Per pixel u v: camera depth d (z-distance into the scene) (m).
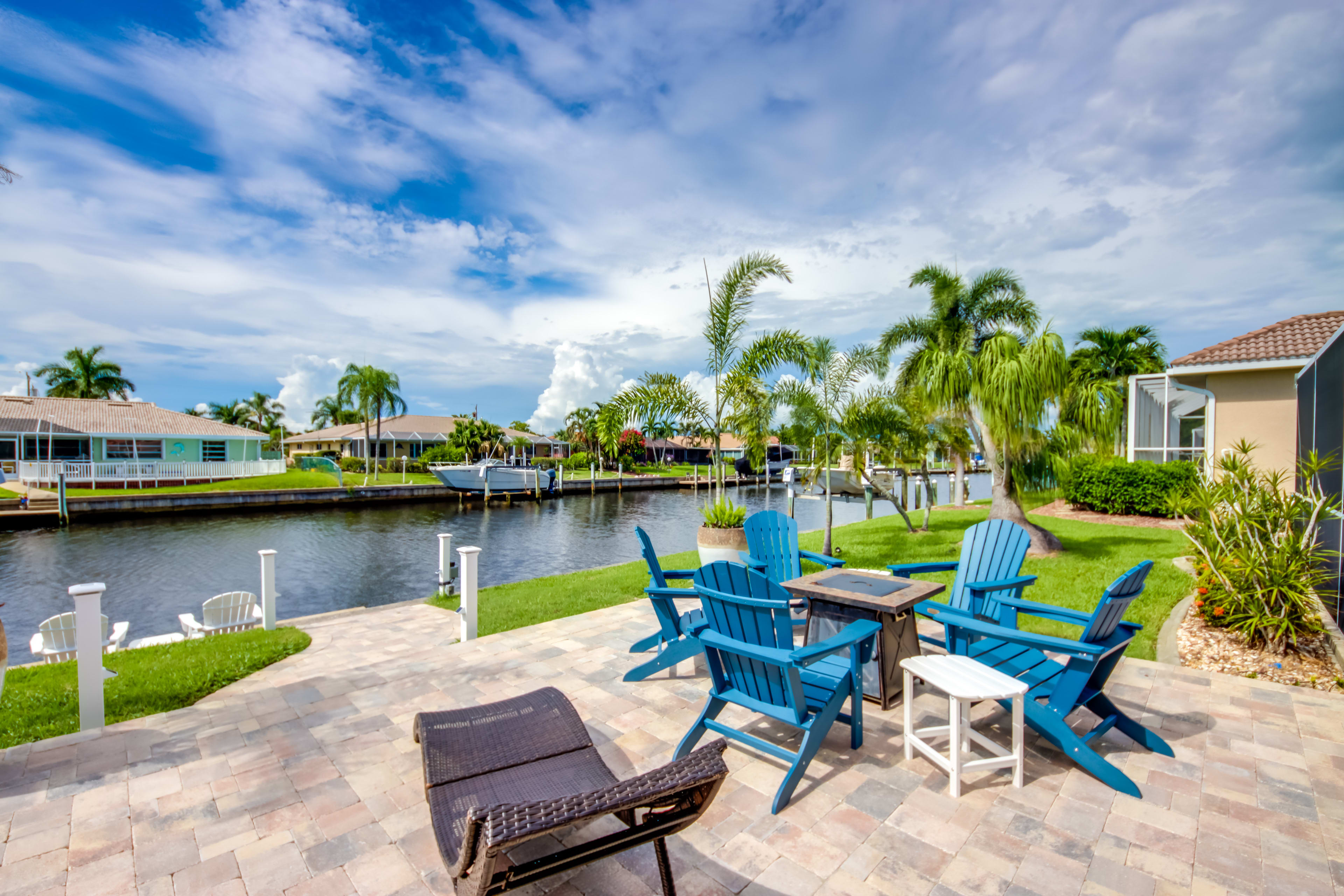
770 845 2.42
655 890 2.19
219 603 7.79
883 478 15.39
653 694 4.05
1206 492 5.65
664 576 4.29
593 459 61.56
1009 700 2.82
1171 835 2.46
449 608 8.47
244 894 2.16
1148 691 4.03
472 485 38.97
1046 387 8.82
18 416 33.12
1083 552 9.27
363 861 2.35
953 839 2.45
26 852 2.40
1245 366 12.59
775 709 2.87
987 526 4.79
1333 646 4.69
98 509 27.25
